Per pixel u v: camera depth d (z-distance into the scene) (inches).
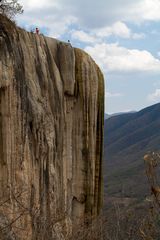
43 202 888.9
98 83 1222.9
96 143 1211.2
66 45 1130.0
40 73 977.5
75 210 1134.4
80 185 1144.2
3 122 829.8
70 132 1125.1
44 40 1063.0
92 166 1171.3
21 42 930.7
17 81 861.2
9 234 431.8
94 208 1171.9
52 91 1019.9
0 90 826.2
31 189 858.1
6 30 877.2
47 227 396.8
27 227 595.8
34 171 883.4
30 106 900.0
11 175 826.8
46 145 933.8
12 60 855.7
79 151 1152.8
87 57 1194.0
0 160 825.5
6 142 829.2
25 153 863.1
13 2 970.1
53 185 941.2
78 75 1159.0
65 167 1074.7
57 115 1029.2
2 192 778.8
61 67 1111.0
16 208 692.7
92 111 1184.8
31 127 898.7
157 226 214.2
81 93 1157.7
